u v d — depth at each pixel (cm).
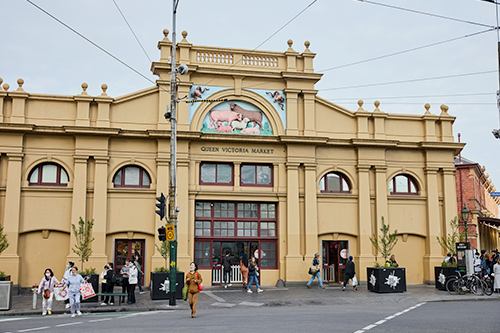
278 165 2489
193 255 2333
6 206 2161
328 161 2556
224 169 2459
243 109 2503
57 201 2238
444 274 2195
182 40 2434
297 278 2391
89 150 2270
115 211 2288
